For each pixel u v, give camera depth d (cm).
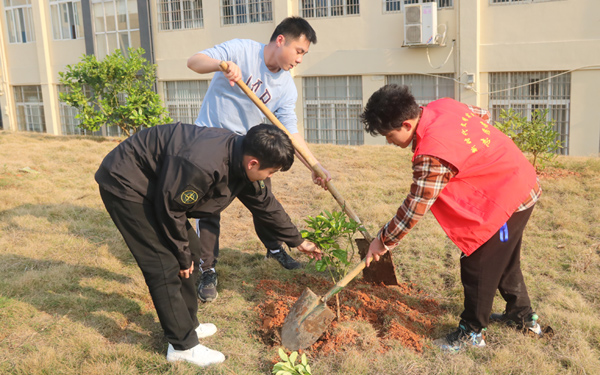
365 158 802
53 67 1736
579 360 274
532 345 291
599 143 1080
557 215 499
